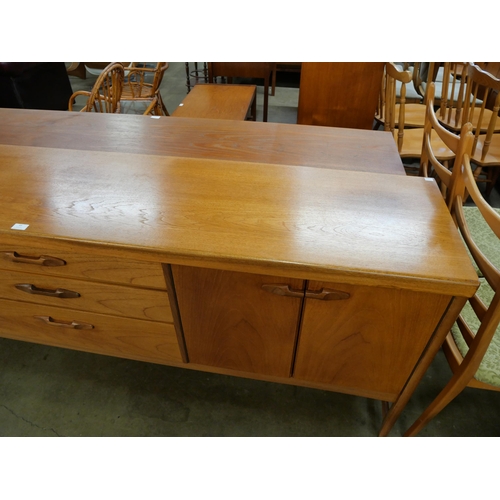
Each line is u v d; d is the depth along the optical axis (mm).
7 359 1480
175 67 5109
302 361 1012
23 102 2861
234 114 2219
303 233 799
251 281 823
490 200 2299
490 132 1714
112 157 1099
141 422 1291
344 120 2301
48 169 1032
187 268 827
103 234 792
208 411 1319
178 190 943
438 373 1421
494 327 772
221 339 1013
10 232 796
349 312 832
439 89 2523
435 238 791
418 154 1889
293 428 1272
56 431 1267
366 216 854
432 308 776
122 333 1096
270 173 1021
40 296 1033
